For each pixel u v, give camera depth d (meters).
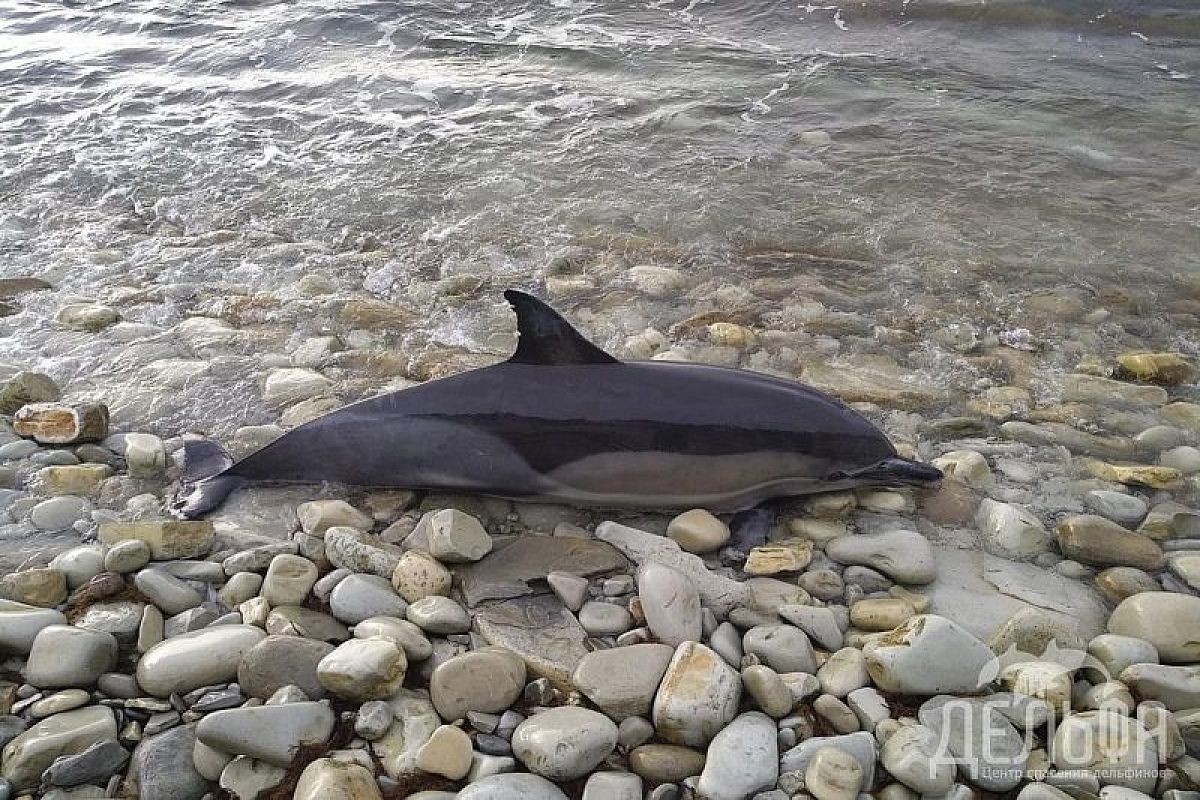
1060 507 2.25
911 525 2.21
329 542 2.02
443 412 2.18
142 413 2.53
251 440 2.42
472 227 3.50
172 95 4.77
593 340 2.85
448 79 4.95
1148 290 3.16
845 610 1.96
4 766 1.56
